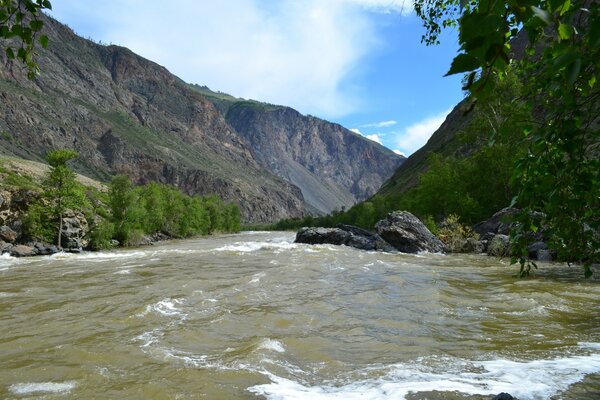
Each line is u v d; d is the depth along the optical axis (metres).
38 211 45.97
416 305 13.56
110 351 9.02
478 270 23.02
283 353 8.94
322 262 26.78
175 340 9.84
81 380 7.45
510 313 12.36
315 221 164.50
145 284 17.94
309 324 11.29
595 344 9.11
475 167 53.94
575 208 3.31
